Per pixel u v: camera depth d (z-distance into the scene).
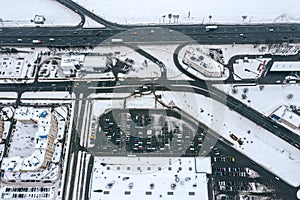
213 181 143.88
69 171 149.12
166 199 139.62
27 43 189.75
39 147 144.12
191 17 198.88
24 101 169.25
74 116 164.12
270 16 197.00
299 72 172.00
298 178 144.12
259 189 141.62
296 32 187.12
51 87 173.88
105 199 141.00
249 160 149.25
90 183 145.62
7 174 148.12
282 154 150.50
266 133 156.50
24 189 144.75
